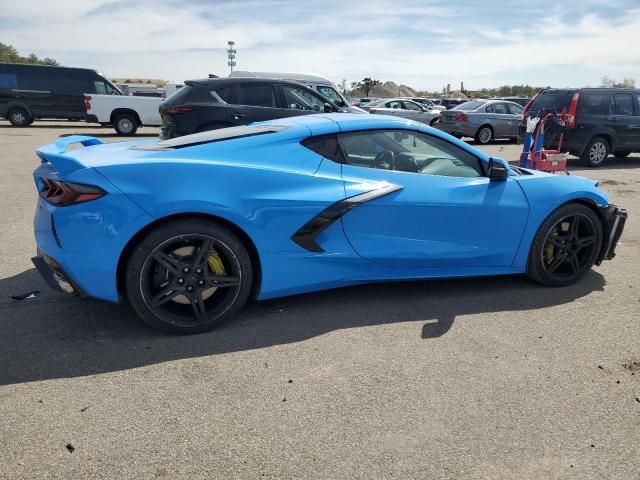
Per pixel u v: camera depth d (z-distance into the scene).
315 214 3.33
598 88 11.26
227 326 3.34
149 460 2.12
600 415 2.47
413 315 3.56
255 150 3.35
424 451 2.20
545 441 2.28
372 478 2.04
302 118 3.85
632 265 4.73
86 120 18.14
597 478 2.07
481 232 3.78
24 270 4.30
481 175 3.90
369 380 2.74
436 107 26.89
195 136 3.61
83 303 3.64
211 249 3.14
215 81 8.84
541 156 7.49
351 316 3.52
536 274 4.05
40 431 2.28
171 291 3.11
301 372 2.81
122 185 2.95
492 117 16.59
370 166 3.61
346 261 3.50
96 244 2.95
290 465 2.11
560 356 3.03
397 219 3.56
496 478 2.06
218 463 2.11
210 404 2.51
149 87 34.03
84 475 2.03
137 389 2.62
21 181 8.37
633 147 11.66
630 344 3.19
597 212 4.15
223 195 3.11
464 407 2.51
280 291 3.42
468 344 3.15
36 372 2.75
